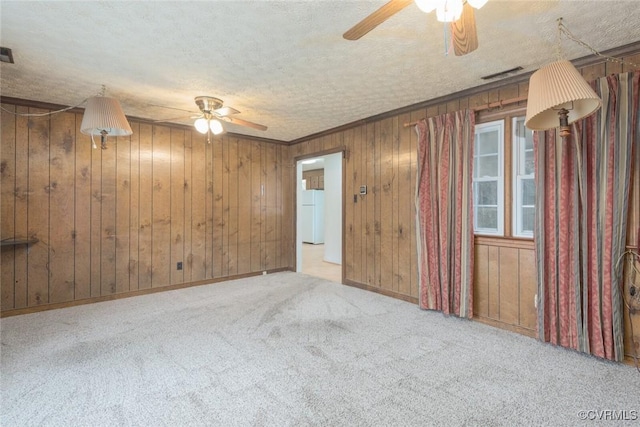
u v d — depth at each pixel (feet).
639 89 7.82
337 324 10.81
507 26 7.22
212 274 16.65
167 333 10.05
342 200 16.24
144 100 11.91
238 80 10.11
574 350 8.75
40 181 12.26
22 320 11.22
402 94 11.50
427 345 9.18
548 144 9.14
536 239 9.36
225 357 8.47
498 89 10.55
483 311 10.89
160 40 7.70
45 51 8.20
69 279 12.84
